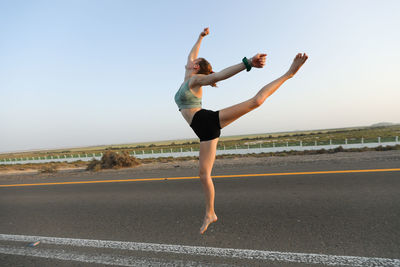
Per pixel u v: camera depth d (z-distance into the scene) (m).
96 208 5.23
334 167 7.96
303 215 3.84
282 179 6.65
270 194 5.22
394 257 2.44
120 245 3.20
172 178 8.31
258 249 2.81
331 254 2.58
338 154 12.23
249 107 2.01
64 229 4.02
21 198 6.93
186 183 7.23
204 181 2.30
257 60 1.82
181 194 5.90
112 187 7.61
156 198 5.70
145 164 15.23
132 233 3.62
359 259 2.44
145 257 2.80
